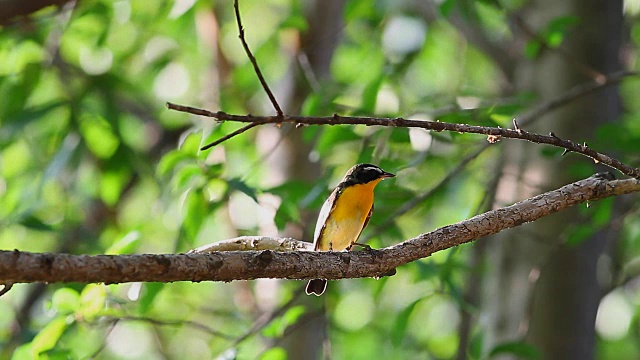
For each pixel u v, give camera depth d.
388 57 16.67
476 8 14.53
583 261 12.91
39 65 15.25
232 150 15.55
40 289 17.62
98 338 16.94
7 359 14.19
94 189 17.39
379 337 20.14
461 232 6.68
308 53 15.10
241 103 17.47
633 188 7.03
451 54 22.31
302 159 14.66
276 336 11.21
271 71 18.50
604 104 12.96
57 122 16.69
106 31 15.52
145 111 19.23
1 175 17.64
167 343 21.20
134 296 10.23
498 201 13.13
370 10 15.43
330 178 12.10
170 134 19.22
